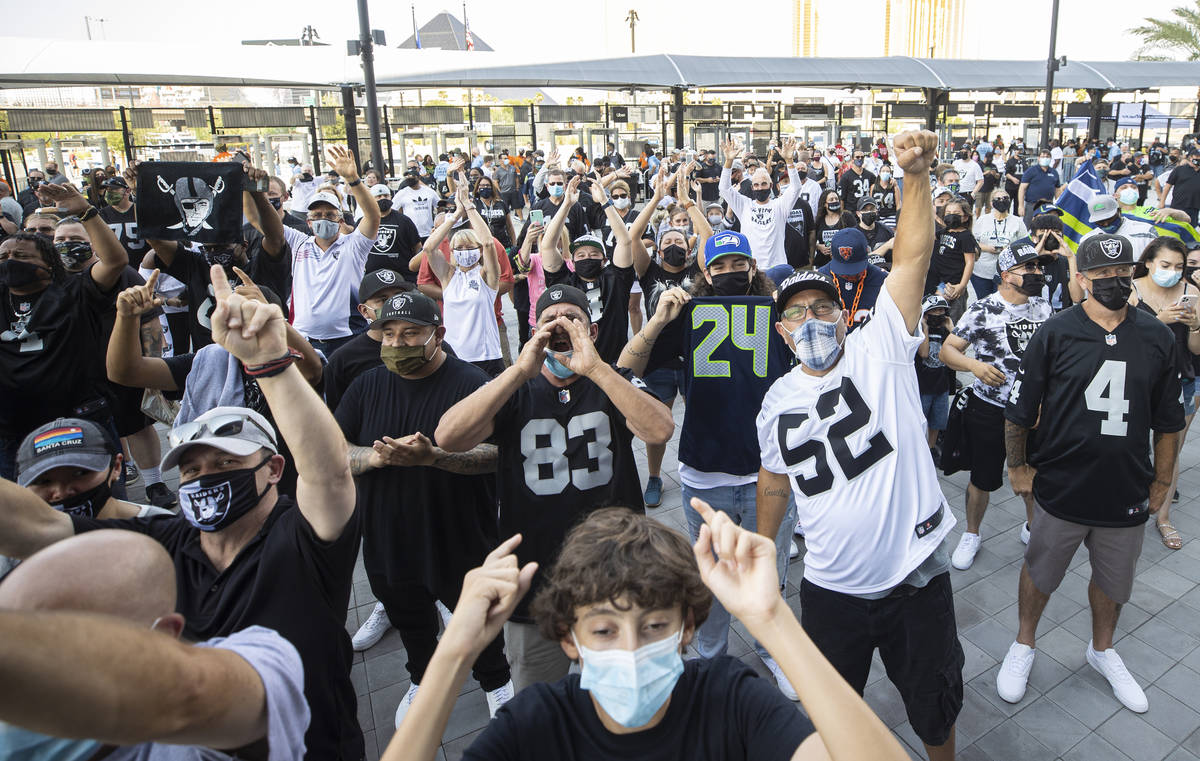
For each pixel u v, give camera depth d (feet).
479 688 12.29
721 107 96.12
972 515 15.42
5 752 3.85
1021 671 11.76
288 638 6.69
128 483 19.77
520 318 24.98
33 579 3.91
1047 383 11.44
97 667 2.63
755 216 26.89
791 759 4.19
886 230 28.04
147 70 65.00
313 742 6.82
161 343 17.80
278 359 5.57
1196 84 100.58
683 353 12.42
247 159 16.53
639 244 20.83
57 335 14.88
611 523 4.74
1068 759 10.50
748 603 4.03
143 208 15.02
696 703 4.78
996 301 14.74
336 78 70.79
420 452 9.86
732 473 12.32
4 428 15.06
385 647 13.47
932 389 18.21
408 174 40.88
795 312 9.16
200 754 4.29
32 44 65.10
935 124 101.09
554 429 9.99
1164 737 10.82
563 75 77.77
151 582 4.20
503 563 4.61
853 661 9.30
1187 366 15.55
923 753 10.58
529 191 71.56
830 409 9.04
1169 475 11.44
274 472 7.47
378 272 13.66
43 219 20.62
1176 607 13.88
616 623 4.42
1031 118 107.55
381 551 10.86
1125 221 23.26
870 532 8.70
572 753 4.74
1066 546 11.38
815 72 88.53
